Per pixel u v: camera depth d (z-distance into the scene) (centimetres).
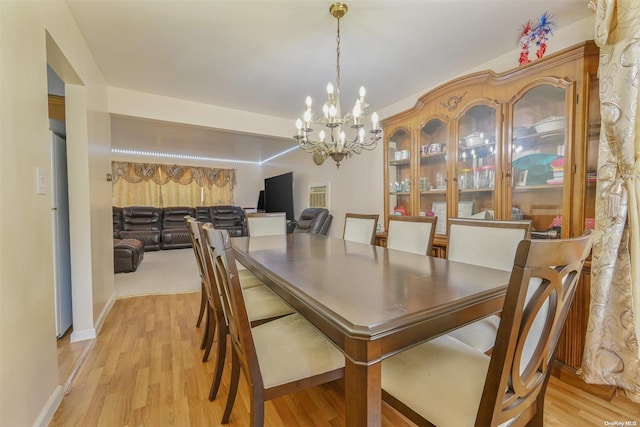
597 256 146
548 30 178
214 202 771
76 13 176
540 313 78
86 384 159
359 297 98
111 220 291
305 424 134
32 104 126
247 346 98
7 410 101
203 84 281
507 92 194
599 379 147
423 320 85
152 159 701
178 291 327
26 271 117
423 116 254
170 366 178
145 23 186
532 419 101
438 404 85
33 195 125
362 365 77
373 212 378
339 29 193
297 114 373
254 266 154
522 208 194
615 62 136
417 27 192
